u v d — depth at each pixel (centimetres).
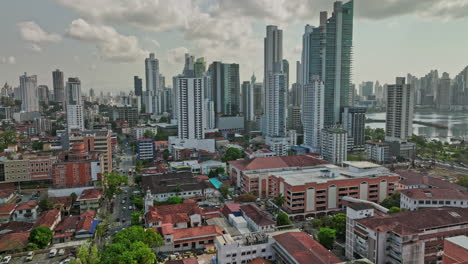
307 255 12356
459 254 11388
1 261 14262
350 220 14812
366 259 12250
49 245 16712
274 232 15312
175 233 16538
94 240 17262
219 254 13750
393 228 12975
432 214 14950
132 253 12838
